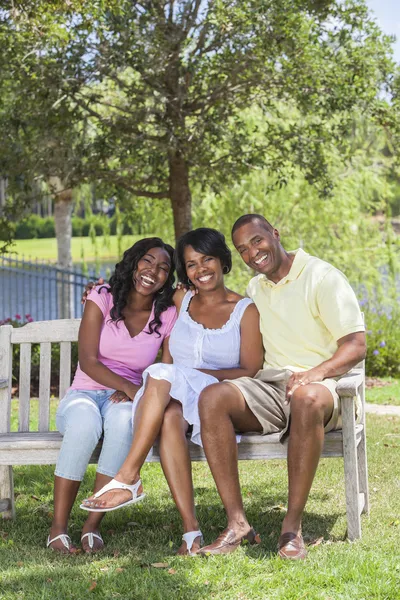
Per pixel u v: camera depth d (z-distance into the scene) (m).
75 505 4.51
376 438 6.34
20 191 9.08
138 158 9.07
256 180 13.64
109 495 3.49
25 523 4.18
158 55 8.02
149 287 4.06
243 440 3.71
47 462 3.90
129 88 8.53
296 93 8.66
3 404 4.29
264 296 4.02
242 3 7.97
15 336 4.37
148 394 3.61
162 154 8.83
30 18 7.41
